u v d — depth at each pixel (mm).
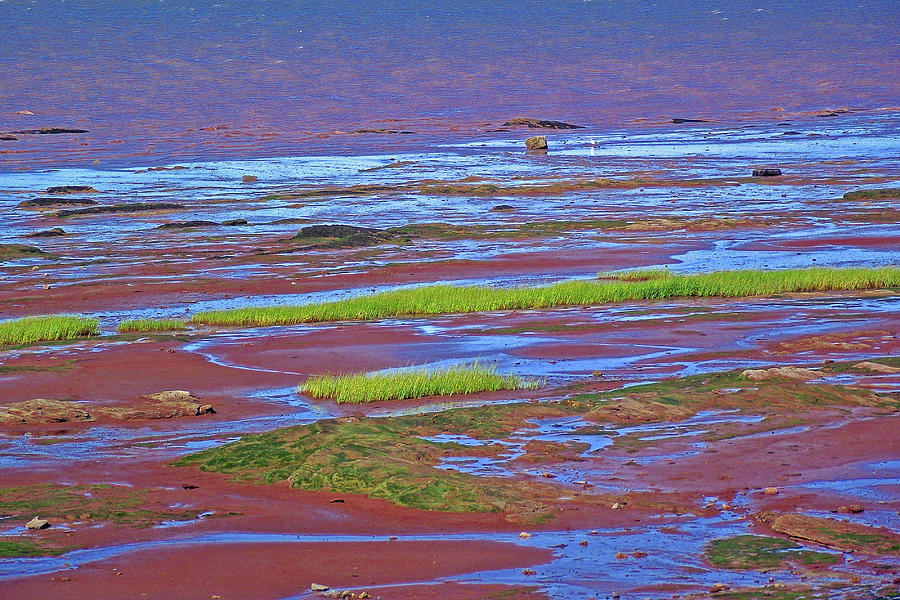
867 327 45719
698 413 30625
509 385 35594
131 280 67125
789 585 17734
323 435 27406
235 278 67562
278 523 21906
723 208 101000
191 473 26125
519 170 141375
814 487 23656
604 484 24203
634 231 87188
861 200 103938
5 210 107500
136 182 133125
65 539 21016
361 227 91312
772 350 41375
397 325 49281
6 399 35688
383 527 21562
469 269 70250
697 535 20688
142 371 39719
